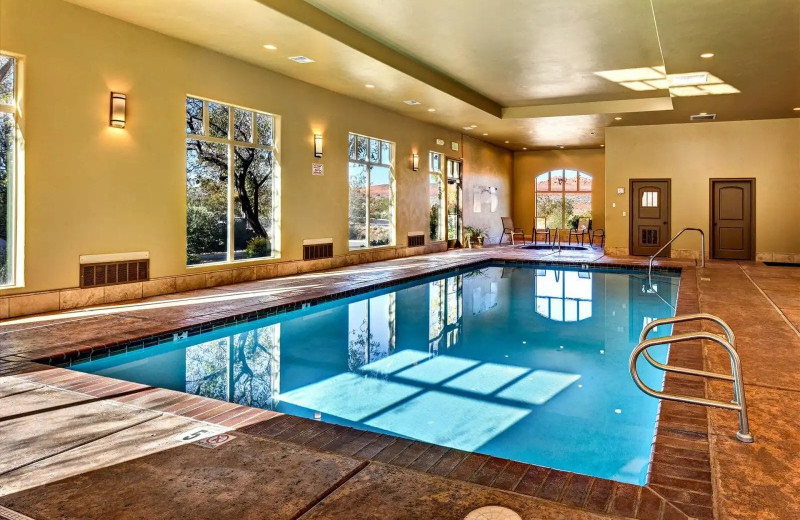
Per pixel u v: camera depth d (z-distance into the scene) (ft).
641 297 27.58
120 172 21.80
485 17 22.99
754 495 7.15
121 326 17.31
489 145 58.08
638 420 11.92
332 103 33.47
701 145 41.70
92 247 20.93
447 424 11.64
